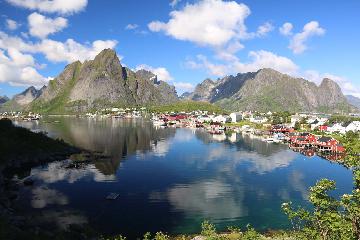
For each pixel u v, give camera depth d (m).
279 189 99.56
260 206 83.12
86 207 80.00
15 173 114.12
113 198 86.69
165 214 76.31
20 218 68.06
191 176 113.75
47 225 67.19
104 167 126.62
